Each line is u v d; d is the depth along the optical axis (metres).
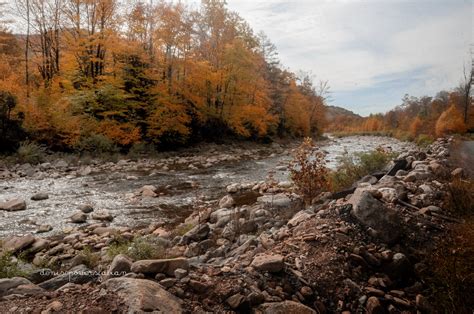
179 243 6.79
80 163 19.14
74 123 20.88
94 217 9.18
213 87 32.09
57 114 20.55
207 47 32.75
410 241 4.81
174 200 11.54
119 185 14.09
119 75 25.08
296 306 3.26
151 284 3.08
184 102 29.05
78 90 23.05
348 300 3.68
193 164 21.39
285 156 27.41
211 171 18.42
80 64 24.16
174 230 7.90
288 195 9.06
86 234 7.75
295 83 51.16
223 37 33.16
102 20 24.16
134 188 13.55
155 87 25.95
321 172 8.22
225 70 31.94
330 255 4.23
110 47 23.70
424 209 5.64
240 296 3.23
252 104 39.34
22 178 14.87
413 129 51.50
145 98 26.14
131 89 25.22
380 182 7.75
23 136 19.52
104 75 24.92
